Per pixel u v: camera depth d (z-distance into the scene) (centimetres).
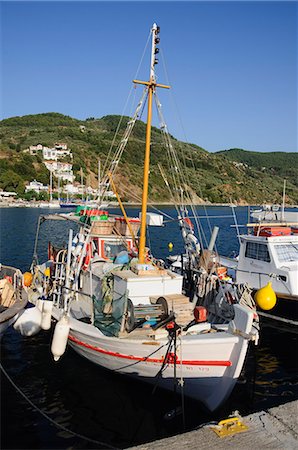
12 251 3303
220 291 1109
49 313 1164
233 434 562
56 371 1118
